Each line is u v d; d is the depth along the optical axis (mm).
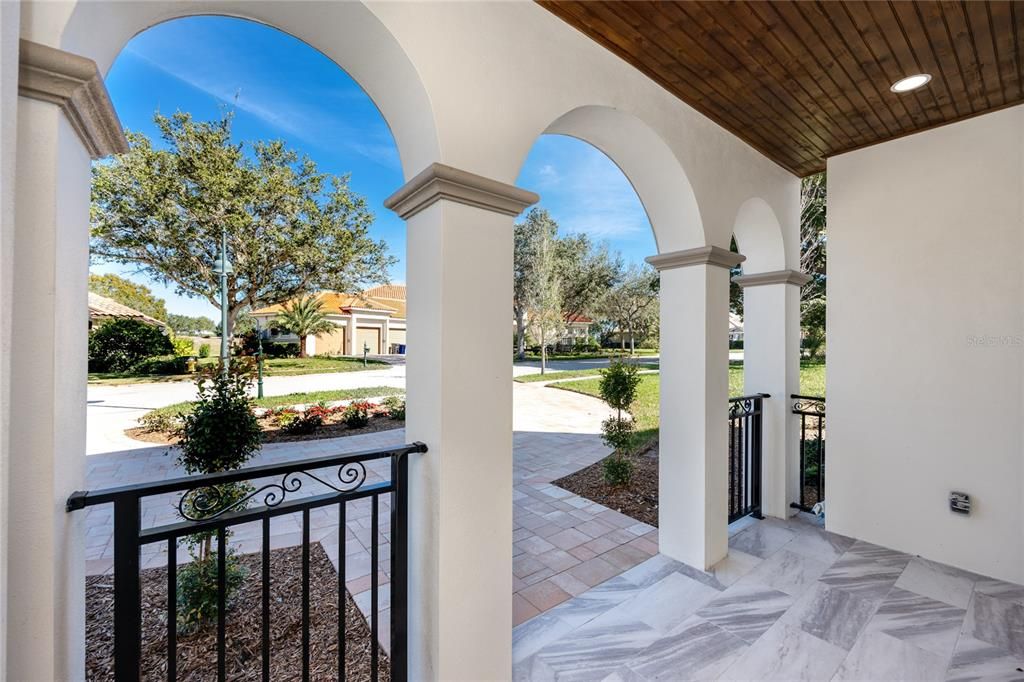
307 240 12094
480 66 1629
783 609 2217
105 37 1170
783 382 3396
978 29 1926
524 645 1980
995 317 2521
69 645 1037
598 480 4730
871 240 2984
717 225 2705
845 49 2068
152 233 10453
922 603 2260
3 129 783
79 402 1085
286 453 6348
